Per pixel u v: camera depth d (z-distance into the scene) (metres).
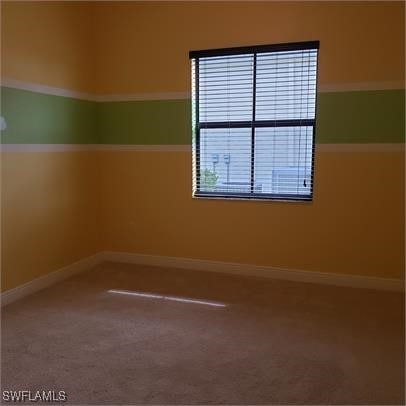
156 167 3.90
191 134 3.73
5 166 3.03
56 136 3.50
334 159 3.35
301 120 3.44
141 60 3.78
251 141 3.62
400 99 3.14
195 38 3.58
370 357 2.33
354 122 3.26
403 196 3.23
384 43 3.12
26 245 3.26
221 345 2.47
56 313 2.93
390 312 2.93
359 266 3.42
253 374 2.17
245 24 3.43
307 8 3.26
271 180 3.62
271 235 3.63
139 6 3.71
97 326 2.72
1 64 2.92
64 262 3.69
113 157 4.04
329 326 2.71
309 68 3.36
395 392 2.02
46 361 2.29
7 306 3.05
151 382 2.10
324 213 3.45
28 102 3.19
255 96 3.54
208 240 3.84
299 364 2.26
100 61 3.92
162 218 3.96
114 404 1.93
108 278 3.69
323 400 1.96
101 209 4.18
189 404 1.93
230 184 3.75
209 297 3.23
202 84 3.68
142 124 3.88
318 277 3.54
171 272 3.84
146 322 2.78
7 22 2.96
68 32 3.57
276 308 3.01
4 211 3.04
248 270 3.74
